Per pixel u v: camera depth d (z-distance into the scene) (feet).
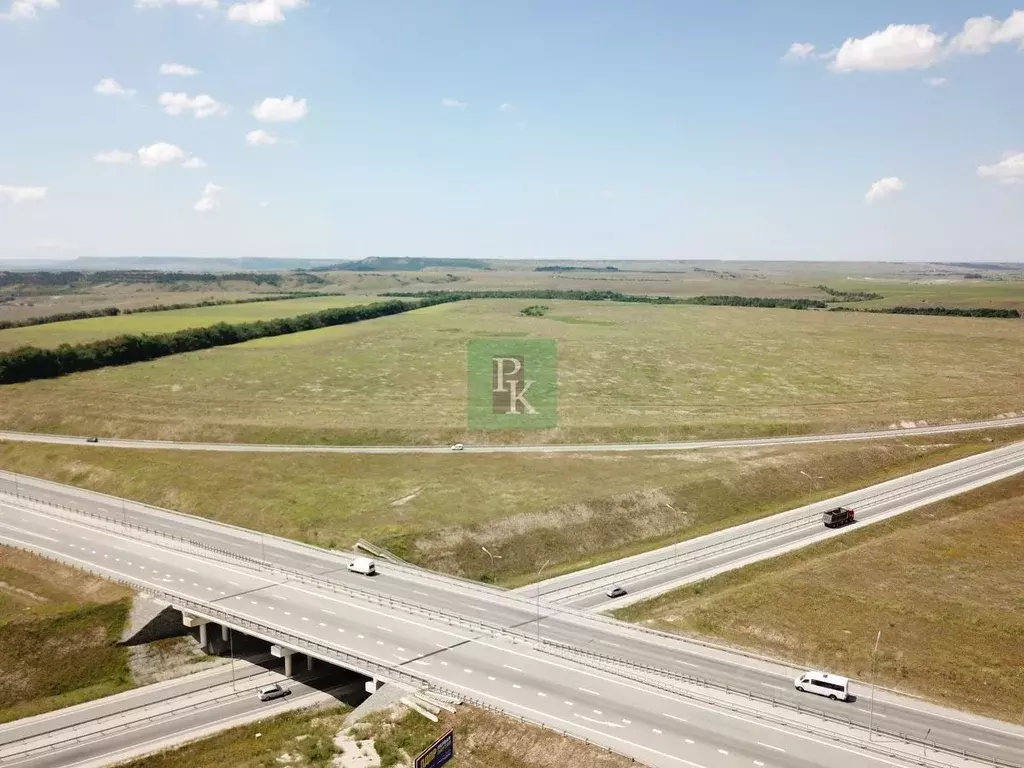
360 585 301.22
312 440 509.76
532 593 305.94
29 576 314.76
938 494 426.92
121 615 281.54
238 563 322.55
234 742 231.71
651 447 507.71
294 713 248.73
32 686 256.73
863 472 479.82
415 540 344.08
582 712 211.61
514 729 203.92
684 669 241.35
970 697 231.91
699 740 198.70
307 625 264.11
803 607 291.17
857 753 195.21
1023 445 532.73
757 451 497.46
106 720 243.40
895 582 312.09
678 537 378.73
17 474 465.06
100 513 389.39
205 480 427.74
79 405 566.77
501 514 371.15
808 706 220.84
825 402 624.18
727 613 288.10
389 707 219.82
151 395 596.70
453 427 529.86
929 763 192.03
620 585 315.78
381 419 546.67
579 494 398.83
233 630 287.69
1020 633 268.82
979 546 350.84
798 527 382.22
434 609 280.51
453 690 222.89
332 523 364.58
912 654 256.32
